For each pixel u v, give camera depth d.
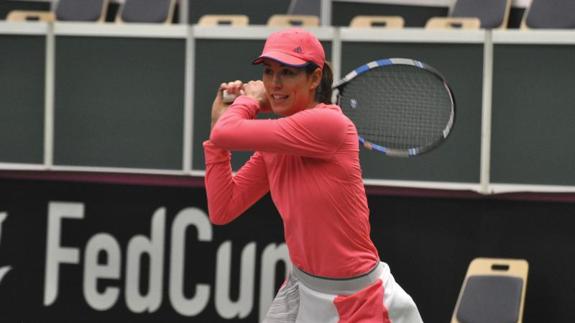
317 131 11.07
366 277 11.69
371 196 22.98
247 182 12.34
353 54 22.72
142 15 30.95
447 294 22.67
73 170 24.08
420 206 22.75
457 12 29.75
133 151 23.78
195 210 23.67
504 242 22.41
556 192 22.05
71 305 24.28
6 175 24.48
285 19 27.91
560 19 27.86
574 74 21.83
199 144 23.47
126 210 23.98
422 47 22.44
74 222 24.23
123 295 24.02
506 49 22.08
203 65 23.36
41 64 24.06
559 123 21.95
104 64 23.81
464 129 22.33
